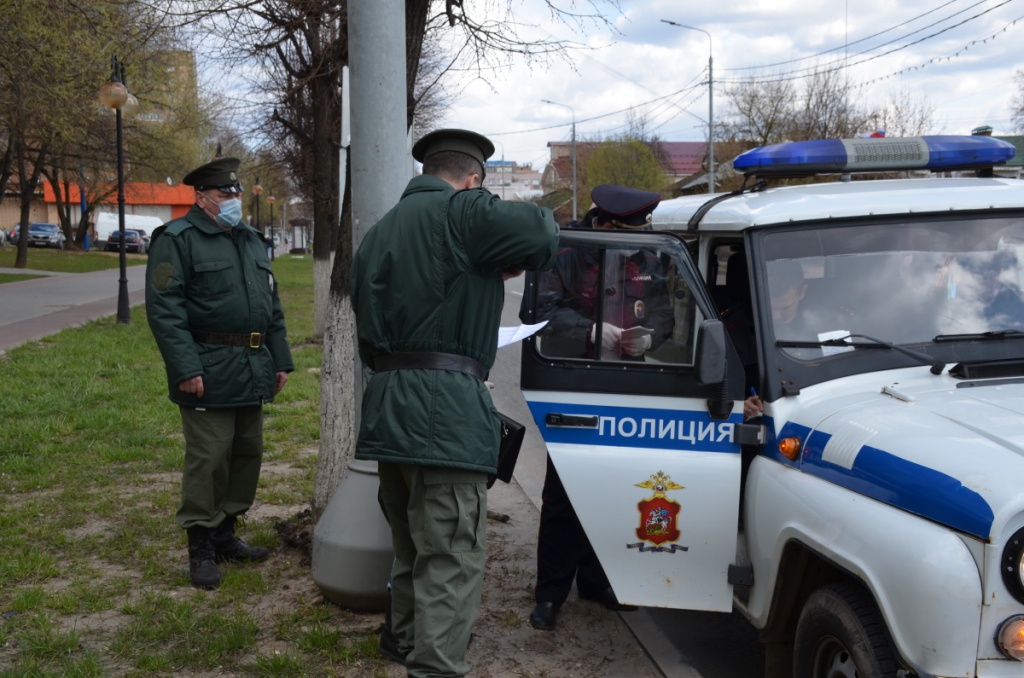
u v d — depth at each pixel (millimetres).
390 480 3428
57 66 14945
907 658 2535
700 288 3668
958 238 3631
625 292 3711
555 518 4211
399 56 4145
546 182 89938
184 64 10812
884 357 3412
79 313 19281
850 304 3539
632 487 3627
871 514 2754
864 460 2887
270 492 6285
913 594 2514
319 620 4141
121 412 8664
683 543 3604
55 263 39625
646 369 3635
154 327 4379
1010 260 3590
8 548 5027
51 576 4684
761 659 4137
